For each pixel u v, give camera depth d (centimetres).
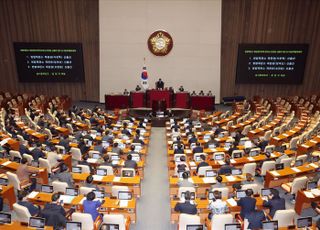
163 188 1377
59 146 1493
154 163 1666
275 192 1009
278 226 896
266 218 979
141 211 1179
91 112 2414
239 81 2941
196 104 2691
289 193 1278
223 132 1867
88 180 1125
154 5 2831
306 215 1132
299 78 2900
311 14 2802
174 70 2950
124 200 1044
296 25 2831
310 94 2989
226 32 2898
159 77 2964
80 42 2919
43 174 1269
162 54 2909
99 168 1218
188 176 1185
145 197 1291
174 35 2881
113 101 2717
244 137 1730
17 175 1225
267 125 2028
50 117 2430
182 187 1066
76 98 3109
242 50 2853
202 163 1290
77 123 2059
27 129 1869
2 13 2866
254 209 954
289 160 1327
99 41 2897
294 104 2570
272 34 2864
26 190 1184
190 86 2981
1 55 2964
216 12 2823
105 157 1334
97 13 2877
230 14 2858
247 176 1217
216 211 948
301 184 1168
